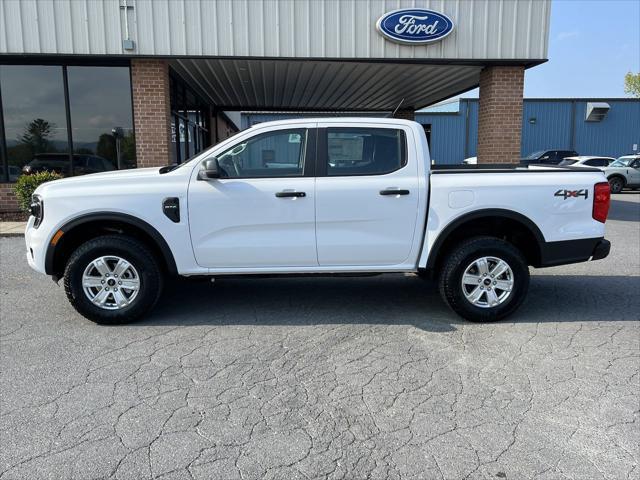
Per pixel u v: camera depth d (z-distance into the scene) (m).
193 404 3.37
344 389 3.58
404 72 13.13
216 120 21.91
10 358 4.09
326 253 4.88
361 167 4.88
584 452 2.87
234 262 4.86
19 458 2.78
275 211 4.77
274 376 3.78
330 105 20.67
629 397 3.49
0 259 7.82
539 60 11.33
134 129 11.26
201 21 10.65
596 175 5.03
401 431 3.07
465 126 34.56
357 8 10.90
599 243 5.07
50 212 4.71
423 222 4.89
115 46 10.59
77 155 11.67
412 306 5.52
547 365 4.00
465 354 4.21
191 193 4.73
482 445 2.93
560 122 34.59
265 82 14.89
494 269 4.92
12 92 11.35
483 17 11.12
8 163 11.62
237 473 2.67
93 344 4.39
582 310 5.40
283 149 4.84
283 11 10.77
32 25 10.42
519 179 4.90
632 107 34.53
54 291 6.05
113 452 2.84
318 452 2.85
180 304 5.56
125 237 4.82
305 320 5.04
